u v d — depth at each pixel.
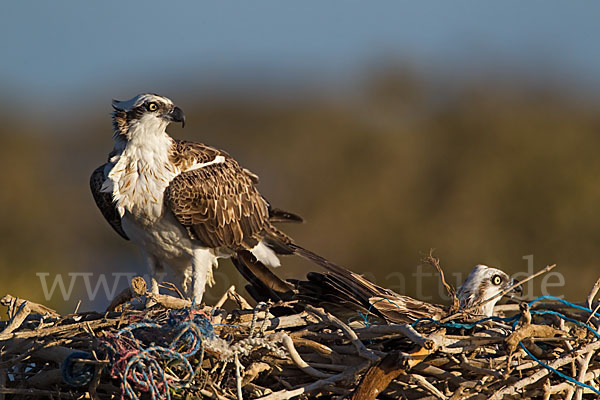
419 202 22.28
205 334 7.03
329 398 7.66
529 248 19.81
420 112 28.36
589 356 7.40
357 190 23.38
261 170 28.08
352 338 7.44
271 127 30.12
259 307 7.66
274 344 7.23
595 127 24.47
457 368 7.46
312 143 27.89
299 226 22.61
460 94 27.95
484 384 7.32
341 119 29.16
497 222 20.61
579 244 19.64
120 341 6.80
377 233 21.38
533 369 7.51
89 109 34.44
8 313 7.82
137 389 6.98
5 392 7.21
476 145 23.83
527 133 23.64
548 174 21.56
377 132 27.22
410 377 7.42
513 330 7.56
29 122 31.55
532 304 7.90
